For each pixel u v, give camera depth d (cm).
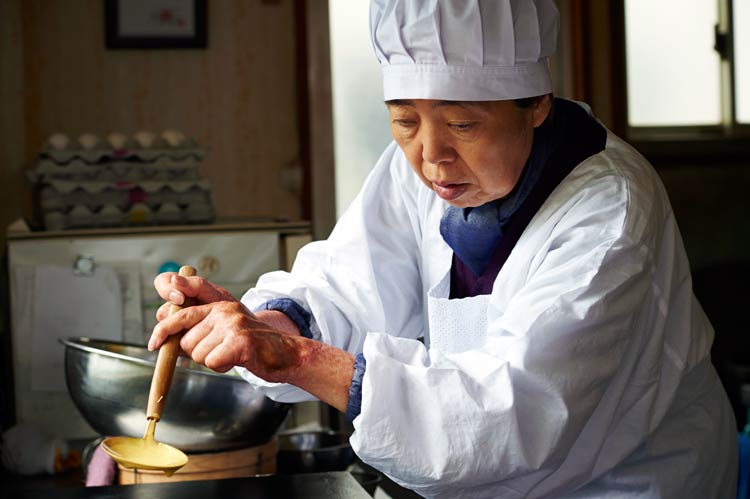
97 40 321
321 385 117
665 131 374
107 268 237
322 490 127
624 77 354
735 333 390
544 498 127
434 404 112
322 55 332
